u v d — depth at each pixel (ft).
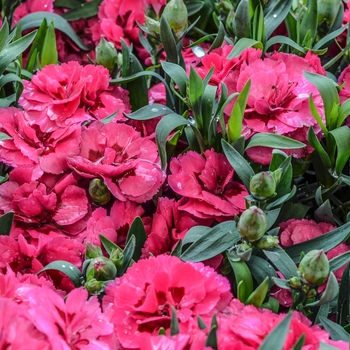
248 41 2.17
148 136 2.15
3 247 1.98
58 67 2.16
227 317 1.87
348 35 2.27
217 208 2.03
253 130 2.07
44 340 1.74
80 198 2.06
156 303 1.86
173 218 2.06
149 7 2.39
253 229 1.90
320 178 2.13
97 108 2.14
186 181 2.05
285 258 1.94
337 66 2.32
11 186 2.06
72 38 2.47
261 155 2.06
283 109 2.06
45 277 1.99
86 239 2.02
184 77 2.12
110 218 2.05
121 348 1.86
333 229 2.05
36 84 2.12
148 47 2.33
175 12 2.17
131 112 2.20
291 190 2.06
